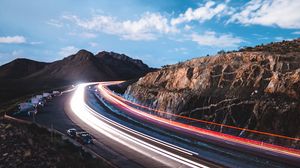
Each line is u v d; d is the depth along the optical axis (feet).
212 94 164.04
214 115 151.43
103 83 567.18
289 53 159.43
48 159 65.62
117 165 95.96
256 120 130.82
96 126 163.63
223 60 185.06
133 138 135.95
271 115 127.34
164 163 99.81
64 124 163.63
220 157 105.19
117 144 124.36
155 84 237.25
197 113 162.50
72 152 84.48
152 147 119.85
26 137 78.07
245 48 208.54
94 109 230.68
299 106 123.13
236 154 108.37
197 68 195.00
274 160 99.45
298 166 93.04
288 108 124.98
